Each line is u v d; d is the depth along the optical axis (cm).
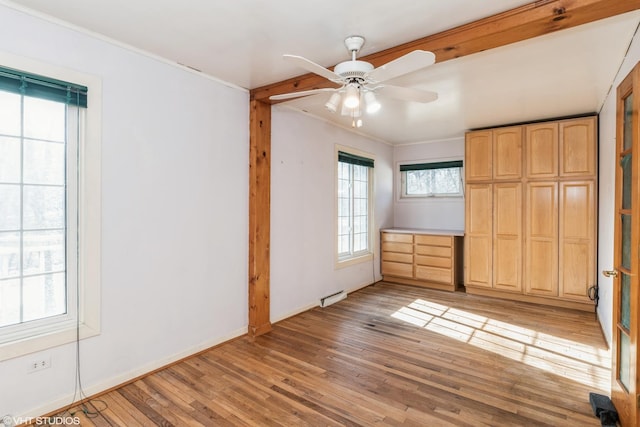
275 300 370
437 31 219
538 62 266
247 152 335
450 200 556
